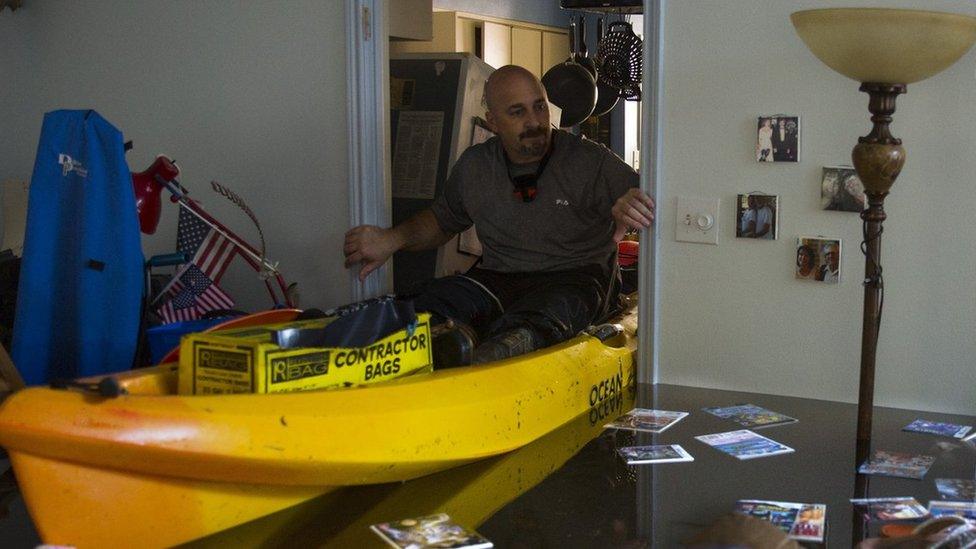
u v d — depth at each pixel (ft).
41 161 9.39
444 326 9.67
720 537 6.49
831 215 10.18
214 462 6.78
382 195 12.64
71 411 6.48
